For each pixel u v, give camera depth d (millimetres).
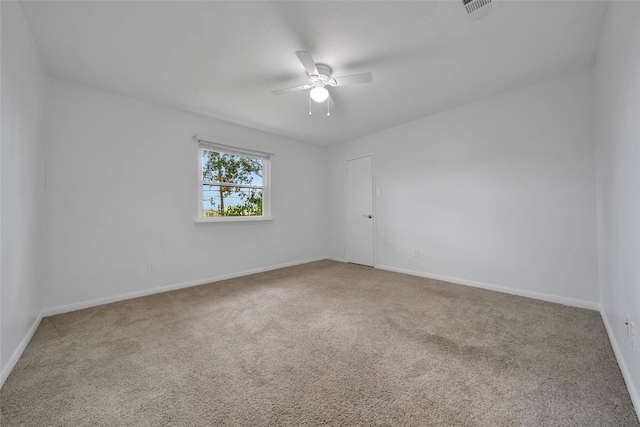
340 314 2273
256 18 1707
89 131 2553
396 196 3873
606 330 1895
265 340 1821
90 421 1115
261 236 3975
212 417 1133
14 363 1516
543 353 1606
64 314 2309
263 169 4113
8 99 1451
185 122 3205
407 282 3281
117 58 2137
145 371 1470
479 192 3000
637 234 1178
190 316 2252
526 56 2152
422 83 2580
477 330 1934
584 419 1100
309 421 1105
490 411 1150
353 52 2076
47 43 1939
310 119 3529
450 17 1713
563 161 2447
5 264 1421
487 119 2918
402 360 1557
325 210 4973
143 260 2861
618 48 1467
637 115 1164
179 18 1702
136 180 2828
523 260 2693
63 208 2402
